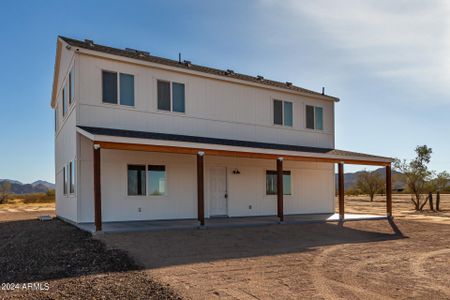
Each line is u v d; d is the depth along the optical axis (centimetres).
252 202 1819
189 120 1623
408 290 657
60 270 746
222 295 608
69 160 1542
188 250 966
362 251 1026
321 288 659
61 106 1798
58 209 1969
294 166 1989
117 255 870
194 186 1639
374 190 4088
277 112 1917
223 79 1719
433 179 2612
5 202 4472
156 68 1552
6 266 784
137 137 1246
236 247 1033
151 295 596
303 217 1769
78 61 1388
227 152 1420
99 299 576
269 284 678
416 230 1487
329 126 2123
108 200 1434
